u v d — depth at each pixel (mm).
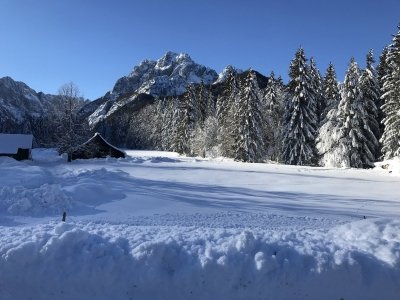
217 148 62875
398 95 36406
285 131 49156
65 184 19328
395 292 5816
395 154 35625
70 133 52094
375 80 45125
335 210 15891
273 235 6910
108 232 6953
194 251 5953
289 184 25344
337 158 42500
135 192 18422
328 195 20562
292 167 39375
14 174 23172
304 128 47156
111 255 5781
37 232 6715
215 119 66875
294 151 47344
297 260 5871
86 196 15516
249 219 13031
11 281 5562
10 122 153000
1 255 5664
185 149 73125
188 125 73500
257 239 6258
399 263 6125
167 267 5742
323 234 7879
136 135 129750
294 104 47500
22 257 5645
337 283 5723
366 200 19000
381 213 15430
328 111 48406
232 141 58219
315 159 47688
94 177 23312
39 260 5695
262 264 5719
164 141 107812
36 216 12234
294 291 5641
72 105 53688
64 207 13344
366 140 42656
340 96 46688
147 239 6387
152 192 18797
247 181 26531
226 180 26766
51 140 60688
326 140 44031
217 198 18000
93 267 5633
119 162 43000
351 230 8102
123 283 5566
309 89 48062
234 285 5613
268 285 5625
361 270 5871
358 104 42469
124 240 6281
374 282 5809
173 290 5555
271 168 37656
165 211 14117
